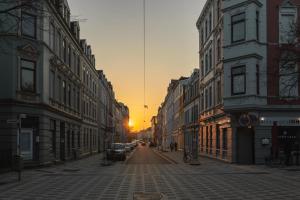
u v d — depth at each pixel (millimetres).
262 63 31344
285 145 30922
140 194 15312
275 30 31641
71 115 39875
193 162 33406
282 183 19156
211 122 41094
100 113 68000
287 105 30969
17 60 27578
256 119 30484
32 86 28781
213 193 15688
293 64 24328
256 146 30656
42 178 22078
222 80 34312
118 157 41688
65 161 37312
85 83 51250
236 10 31969
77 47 44656
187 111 64875
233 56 31859
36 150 28953
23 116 20812
